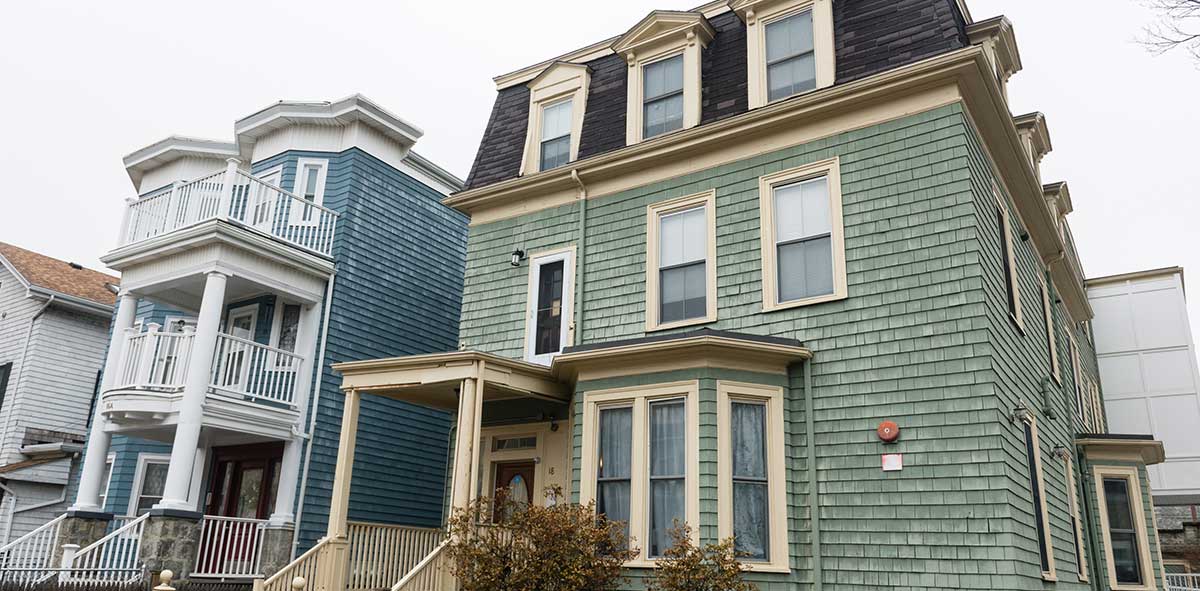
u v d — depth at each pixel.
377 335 15.33
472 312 12.55
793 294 9.67
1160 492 20.12
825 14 10.30
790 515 8.62
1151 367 20.92
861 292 9.12
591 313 11.27
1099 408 20.14
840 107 9.76
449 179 17.70
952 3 9.98
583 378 9.53
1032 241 12.62
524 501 10.28
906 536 8.09
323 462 13.86
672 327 10.41
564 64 12.94
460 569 8.38
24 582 10.03
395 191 16.39
